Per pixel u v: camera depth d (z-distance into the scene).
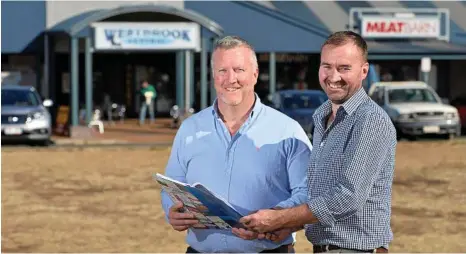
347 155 4.93
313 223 4.98
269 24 35.22
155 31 31.31
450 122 27.45
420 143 26.14
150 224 12.13
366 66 5.12
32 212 13.16
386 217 4.99
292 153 5.36
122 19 32.31
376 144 4.90
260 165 5.36
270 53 35.19
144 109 34.81
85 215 12.88
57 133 31.02
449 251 10.27
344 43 5.02
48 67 34.78
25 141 25.91
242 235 5.14
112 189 15.77
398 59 36.28
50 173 18.16
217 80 5.34
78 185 16.28
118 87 38.94
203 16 31.86
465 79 39.75
